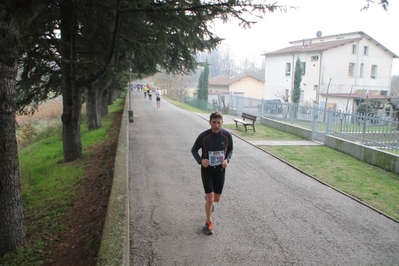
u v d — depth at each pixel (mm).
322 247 4566
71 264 4074
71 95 9562
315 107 12750
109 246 3492
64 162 9797
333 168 8797
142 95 52906
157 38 10180
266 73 42250
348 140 10758
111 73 11250
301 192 6848
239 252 4340
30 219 5926
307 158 9859
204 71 42344
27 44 7793
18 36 4484
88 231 4848
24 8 4754
